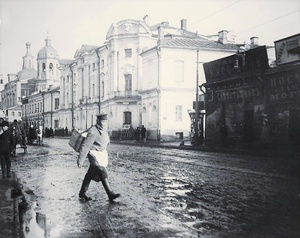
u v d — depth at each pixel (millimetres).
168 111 36656
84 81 56375
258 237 5082
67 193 8352
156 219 6035
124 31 45906
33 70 79312
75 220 5965
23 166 14156
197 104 27062
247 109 23484
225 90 25328
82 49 56844
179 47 36781
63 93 64312
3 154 10797
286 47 19516
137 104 45531
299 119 19297
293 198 7633
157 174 11492
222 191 8492
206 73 27125
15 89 77312
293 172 11805
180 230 5418
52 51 75000
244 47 37531
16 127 19438
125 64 46031
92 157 7504
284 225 5648
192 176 11000
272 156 18047
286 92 20031
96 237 5082
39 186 9336
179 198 7699
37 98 73312
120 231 5367
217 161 15789
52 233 5230
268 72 20953
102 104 50688
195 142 26984
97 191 8562
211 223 5777
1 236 5035
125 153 20641
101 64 51188
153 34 46531
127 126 45844
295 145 19516
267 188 8852
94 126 7578
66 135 56625
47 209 6715
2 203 7129
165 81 36594
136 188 8922
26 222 5766
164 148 25781
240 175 11211
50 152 21578
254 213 6383
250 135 23344
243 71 23266
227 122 25406
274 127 21062
